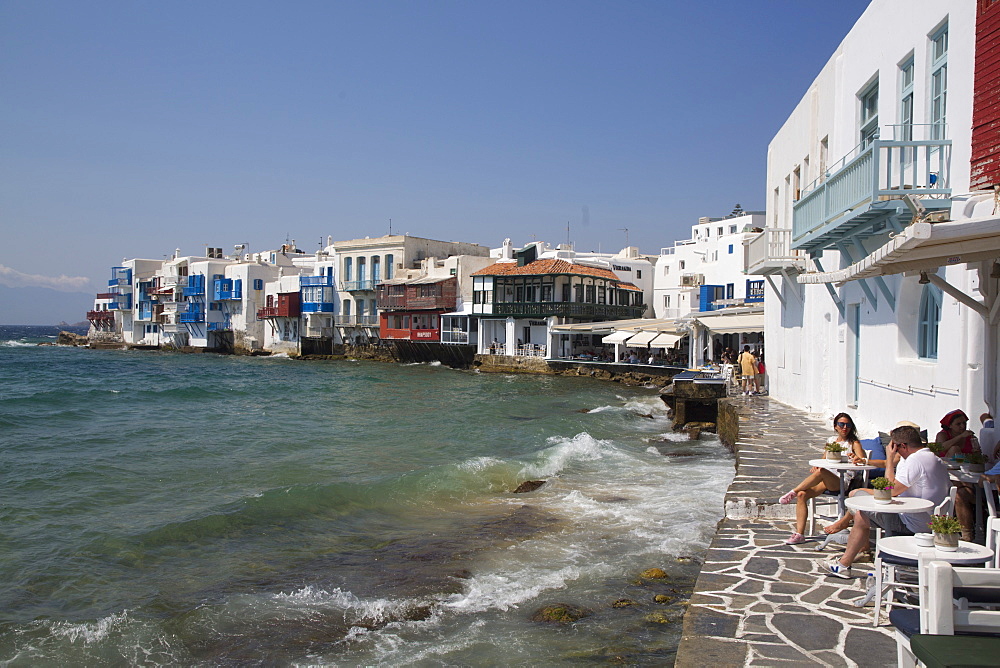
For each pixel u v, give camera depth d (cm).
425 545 1230
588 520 1337
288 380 5344
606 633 833
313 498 1524
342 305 8206
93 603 988
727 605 627
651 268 7631
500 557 1141
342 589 1026
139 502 1559
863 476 825
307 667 791
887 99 1270
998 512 672
